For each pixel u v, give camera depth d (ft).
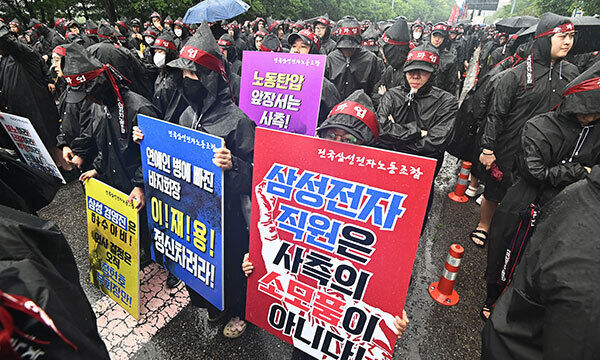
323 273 4.80
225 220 6.48
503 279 7.04
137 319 7.58
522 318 4.17
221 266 6.05
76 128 9.44
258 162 4.92
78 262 9.95
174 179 6.17
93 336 3.20
